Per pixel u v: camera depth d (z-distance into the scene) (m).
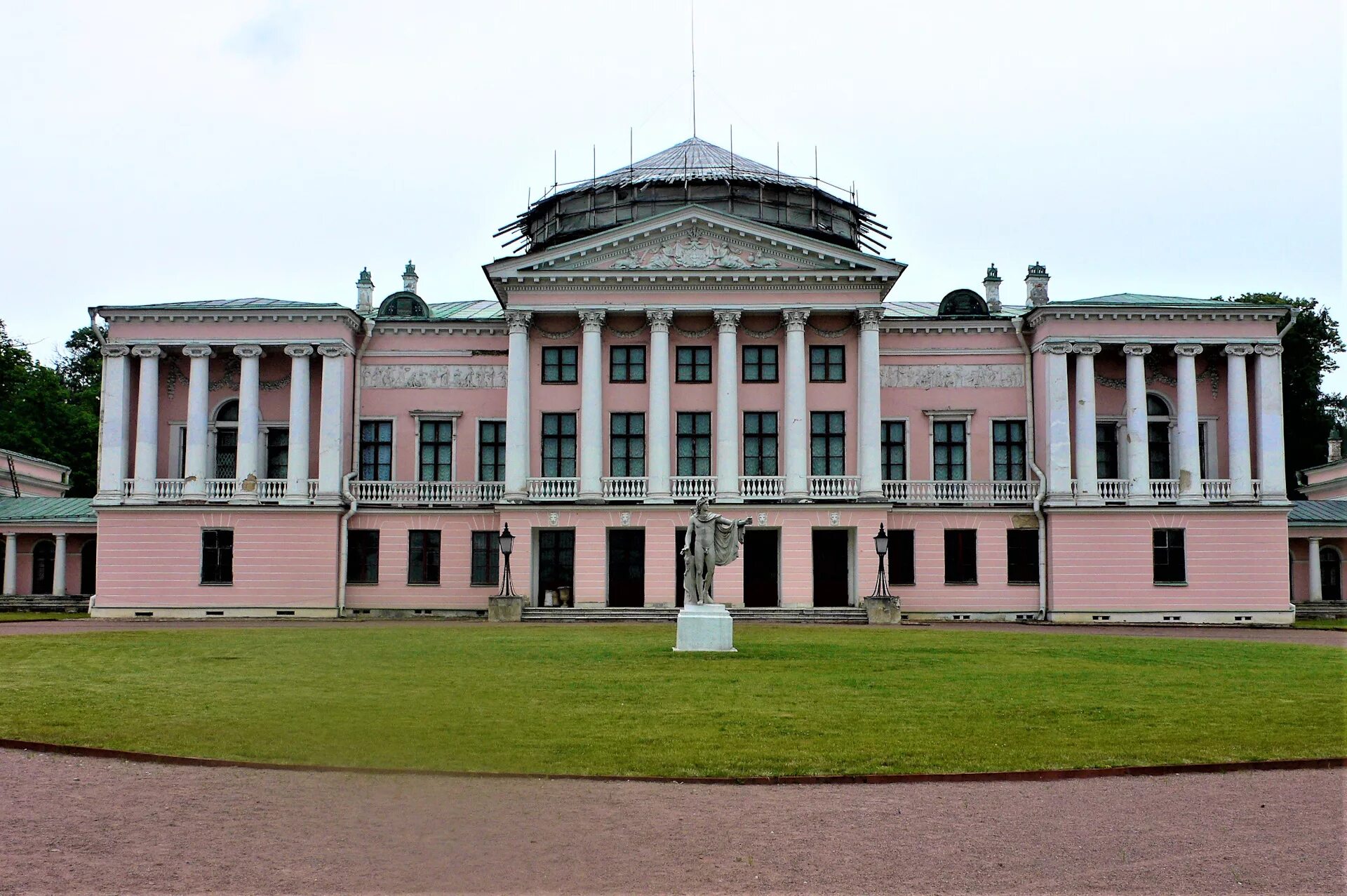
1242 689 22.58
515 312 51.41
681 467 52.41
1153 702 20.70
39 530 62.00
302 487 51.81
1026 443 53.69
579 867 11.03
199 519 51.59
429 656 27.97
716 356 52.34
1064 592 51.03
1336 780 14.66
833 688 22.31
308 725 17.70
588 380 51.38
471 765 14.95
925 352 54.22
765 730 17.50
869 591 50.12
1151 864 11.23
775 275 51.16
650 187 57.19
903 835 12.10
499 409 54.31
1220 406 53.72
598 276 51.38
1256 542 51.47
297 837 11.95
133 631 37.34
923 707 19.83
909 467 53.78
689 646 29.86
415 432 54.06
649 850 11.56
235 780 14.30
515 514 50.62
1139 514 51.28
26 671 24.55
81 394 94.62
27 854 11.34
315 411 53.69
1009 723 18.31
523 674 24.22
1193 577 51.16
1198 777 14.86
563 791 13.80
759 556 52.62
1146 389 53.94
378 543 52.28
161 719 18.14
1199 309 51.81
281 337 52.50
